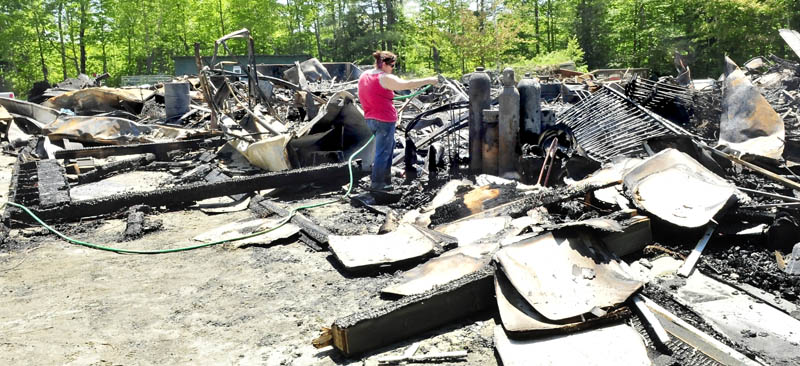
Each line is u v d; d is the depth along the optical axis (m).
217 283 4.50
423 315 3.47
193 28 58.12
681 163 5.14
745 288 3.80
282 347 3.40
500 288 3.58
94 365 3.24
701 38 37.12
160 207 7.25
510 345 3.10
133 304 4.13
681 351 2.93
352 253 4.70
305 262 4.89
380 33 57.91
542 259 3.79
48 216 6.45
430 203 6.09
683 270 4.07
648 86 8.59
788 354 3.01
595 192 5.27
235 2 56.41
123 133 12.59
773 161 6.24
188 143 11.08
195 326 3.73
